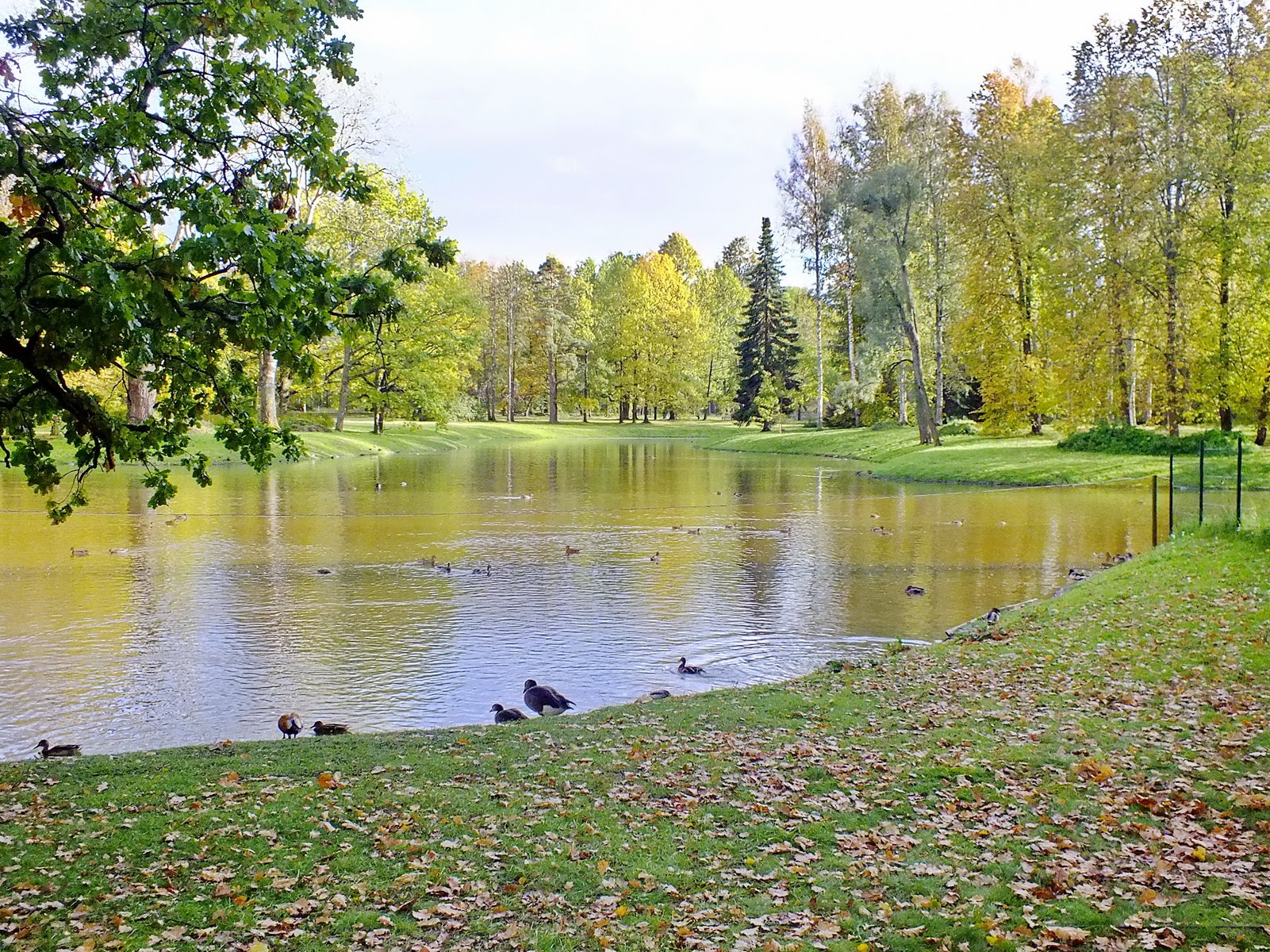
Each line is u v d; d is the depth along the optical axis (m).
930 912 5.85
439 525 27.78
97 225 9.87
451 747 9.52
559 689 12.73
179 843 6.93
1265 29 35.72
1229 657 11.23
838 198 50.88
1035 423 49.69
